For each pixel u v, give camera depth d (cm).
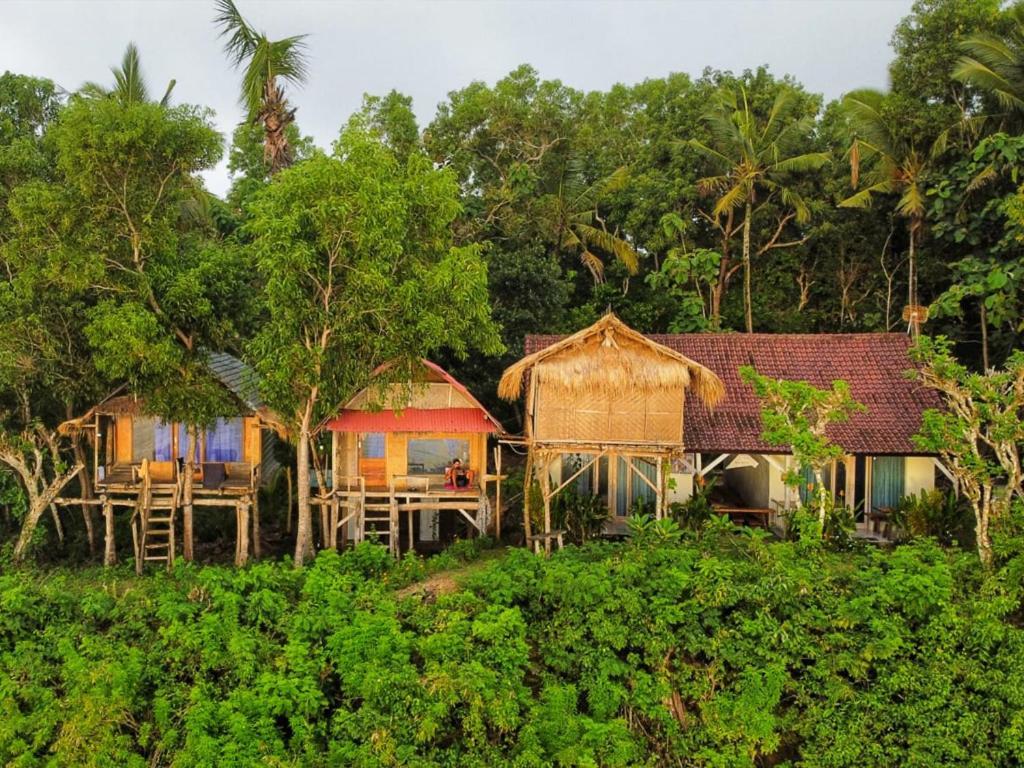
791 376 2227
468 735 1372
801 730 1449
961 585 1538
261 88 2436
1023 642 1410
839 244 3338
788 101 3203
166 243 1889
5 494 2125
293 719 1335
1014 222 2270
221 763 1253
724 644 1480
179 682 1437
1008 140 2389
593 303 3216
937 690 1405
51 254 1722
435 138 3241
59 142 1769
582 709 1495
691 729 1466
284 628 1498
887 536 2088
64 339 1900
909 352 1802
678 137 3400
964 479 1659
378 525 2341
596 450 1939
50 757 1335
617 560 1616
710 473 2456
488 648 1444
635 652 1508
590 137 3381
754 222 3406
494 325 2022
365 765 1292
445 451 2222
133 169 1809
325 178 1686
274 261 1694
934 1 2808
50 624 1531
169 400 1891
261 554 2202
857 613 1462
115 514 2358
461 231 3056
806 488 2142
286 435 2125
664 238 3272
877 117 2814
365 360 1891
